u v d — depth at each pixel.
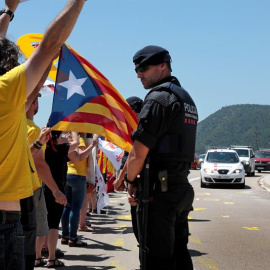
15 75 2.43
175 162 3.73
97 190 10.00
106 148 9.08
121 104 5.27
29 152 2.77
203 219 11.12
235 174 21.97
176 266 3.95
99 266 6.26
